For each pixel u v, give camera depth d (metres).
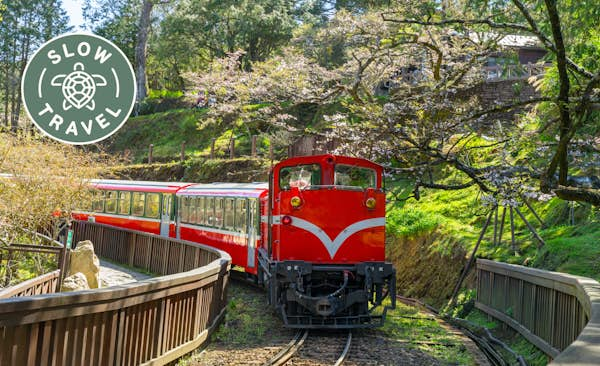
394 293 11.73
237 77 23.62
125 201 25.44
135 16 58.44
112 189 26.20
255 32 42.78
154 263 18.70
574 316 7.99
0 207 14.64
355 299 11.48
